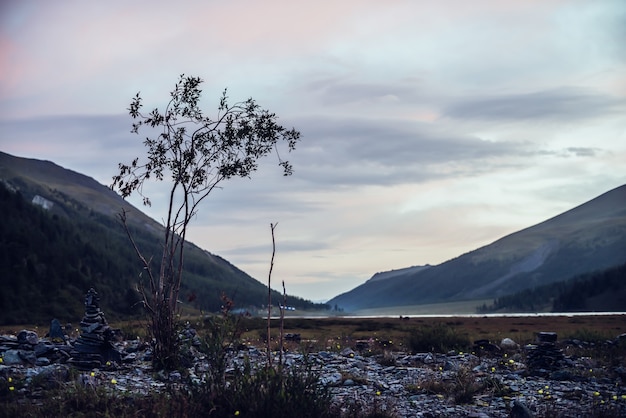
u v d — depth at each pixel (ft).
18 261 446.19
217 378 46.24
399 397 62.49
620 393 64.59
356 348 112.88
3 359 69.10
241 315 50.78
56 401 49.34
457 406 58.08
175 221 75.56
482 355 100.37
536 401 59.62
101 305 412.77
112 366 70.54
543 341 82.02
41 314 387.34
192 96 80.64
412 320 323.16
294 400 43.55
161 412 44.04
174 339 69.92
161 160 78.74
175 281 74.38
